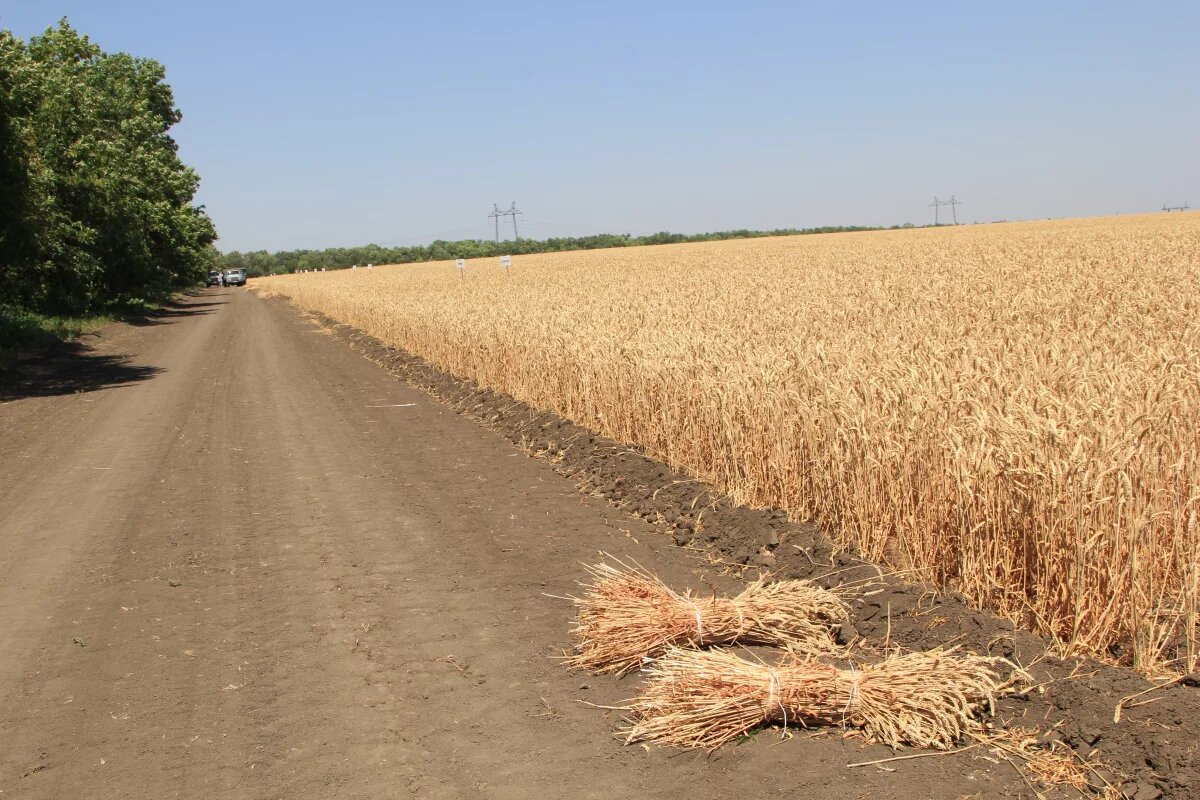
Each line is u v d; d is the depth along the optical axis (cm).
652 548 782
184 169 5666
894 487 671
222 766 454
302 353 2720
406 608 659
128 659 586
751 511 814
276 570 754
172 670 568
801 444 789
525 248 14900
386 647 592
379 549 800
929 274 2598
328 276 8425
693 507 859
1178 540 551
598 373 1197
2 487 1082
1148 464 545
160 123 5091
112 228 3900
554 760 451
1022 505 569
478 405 1582
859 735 463
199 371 2284
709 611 554
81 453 1278
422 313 2333
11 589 727
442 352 2066
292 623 638
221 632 627
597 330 1405
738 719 464
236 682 548
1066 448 548
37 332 2797
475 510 920
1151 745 414
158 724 499
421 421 1478
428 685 537
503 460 1158
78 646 609
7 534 882
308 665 569
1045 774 420
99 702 528
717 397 898
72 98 3388
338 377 2105
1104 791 402
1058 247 3556
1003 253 3412
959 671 466
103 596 703
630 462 1027
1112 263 2469
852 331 1246
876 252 4503
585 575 716
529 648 586
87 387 2020
